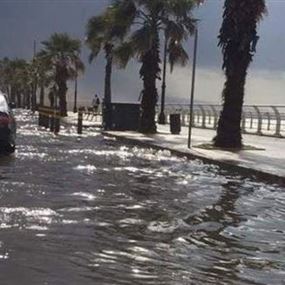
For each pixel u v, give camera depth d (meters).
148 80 38.19
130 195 12.98
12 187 13.20
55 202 11.53
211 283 6.91
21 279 6.76
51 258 7.66
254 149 26.11
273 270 7.61
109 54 55.09
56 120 38.72
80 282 6.73
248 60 26.20
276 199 13.48
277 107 39.53
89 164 19.06
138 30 37.94
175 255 8.10
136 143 29.91
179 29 38.81
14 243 8.30
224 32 26.11
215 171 18.81
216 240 9.09
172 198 12.83
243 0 25.44
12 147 20.94
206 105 50.38
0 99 21.27
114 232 9.28
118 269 7.30
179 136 34.78
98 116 69.56
